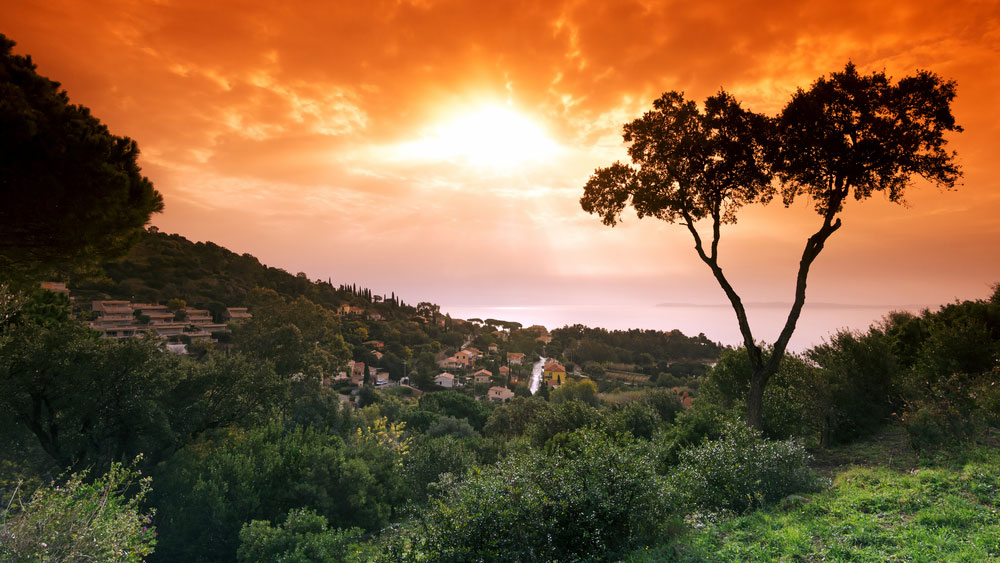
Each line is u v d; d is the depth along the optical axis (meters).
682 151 13.58
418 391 112.19
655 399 27.66
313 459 16.28
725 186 13.61
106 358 16.03
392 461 19.41
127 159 10.77
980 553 4.60
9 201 8.77
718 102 13.27
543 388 112.62
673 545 5.91
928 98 11.23
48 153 8.70
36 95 9.05
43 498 5.38
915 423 10.09
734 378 16.83
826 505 6.68
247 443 18.48
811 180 12.52
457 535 5.36
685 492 7.25
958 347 14.86
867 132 11.72
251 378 21.31
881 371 13.44
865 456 10.97
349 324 165.00
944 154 11.46
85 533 5.11
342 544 11.40
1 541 4.64
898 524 5.68
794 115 12.02
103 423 15.67
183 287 130.00
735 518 6.83
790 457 8.24
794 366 15.02
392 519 16.61
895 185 12.10
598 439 7.28
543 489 6.12
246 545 11.38
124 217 10.59
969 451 8.93
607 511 5.96
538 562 5.27
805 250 12.70
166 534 12.95
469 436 44.78
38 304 14.76
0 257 10.33
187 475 15.00
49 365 14.73
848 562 4.80
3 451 14.38
